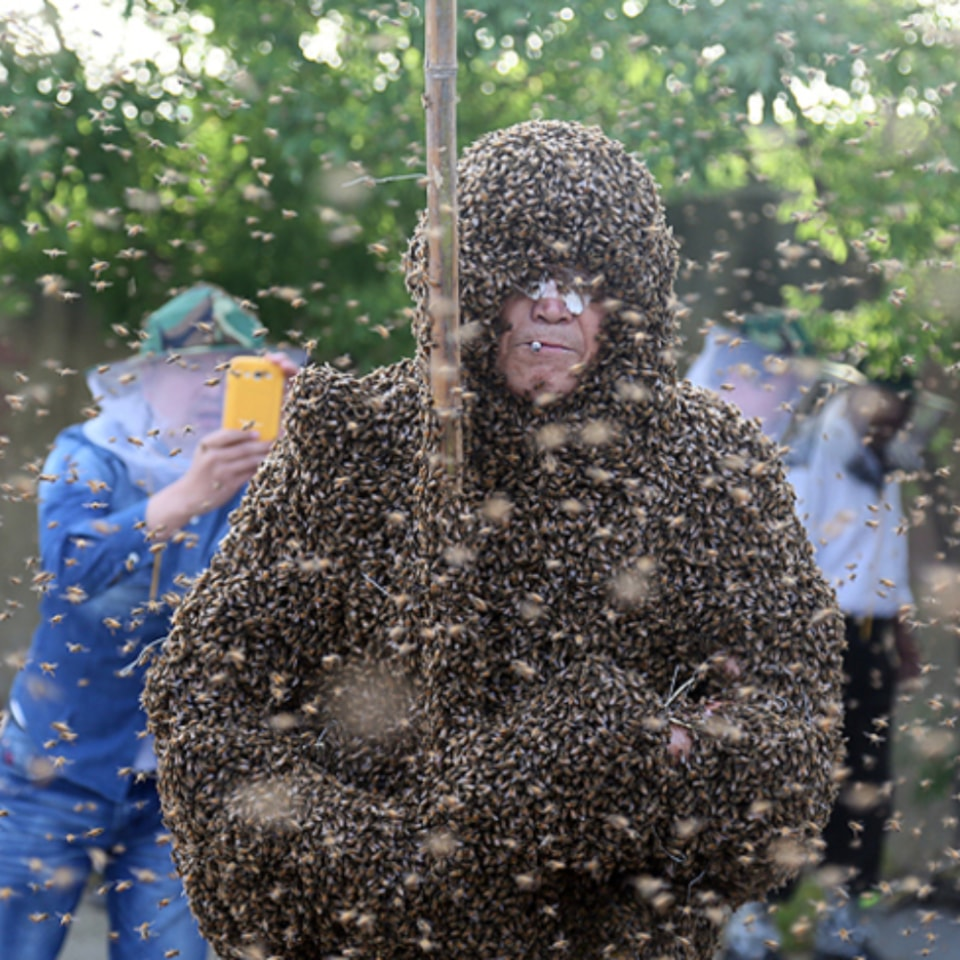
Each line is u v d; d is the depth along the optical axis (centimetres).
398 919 568
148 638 826
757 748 563
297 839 570
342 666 600
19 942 830
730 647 585
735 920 1106
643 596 577
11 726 840
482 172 571
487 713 578
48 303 1520
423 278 577
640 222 571
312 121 1287
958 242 1116
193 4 1300
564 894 588
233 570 604
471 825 561
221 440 786
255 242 1400
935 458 1268
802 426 1096
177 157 1312
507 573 575
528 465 574
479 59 1262
